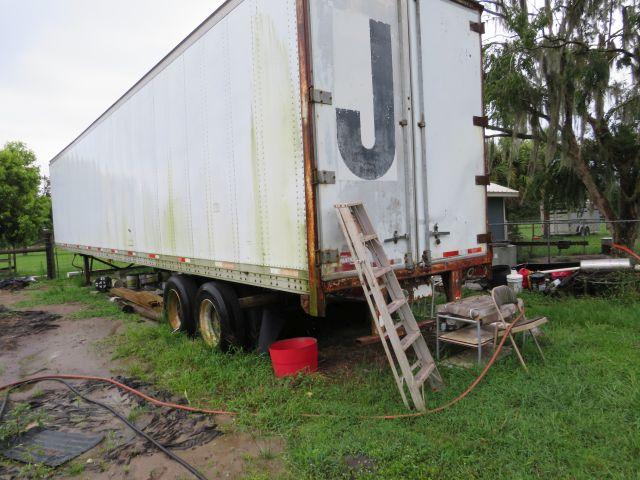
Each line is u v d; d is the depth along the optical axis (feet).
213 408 13.33
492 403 11.89
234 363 16.20
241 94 15.31
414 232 14.98
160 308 24.81
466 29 16.85
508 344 16.67
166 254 21.72
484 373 13.08
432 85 15.62
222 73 16.35
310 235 12.56
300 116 12.73
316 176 12.50
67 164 40.06
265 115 14.17
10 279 46.44
